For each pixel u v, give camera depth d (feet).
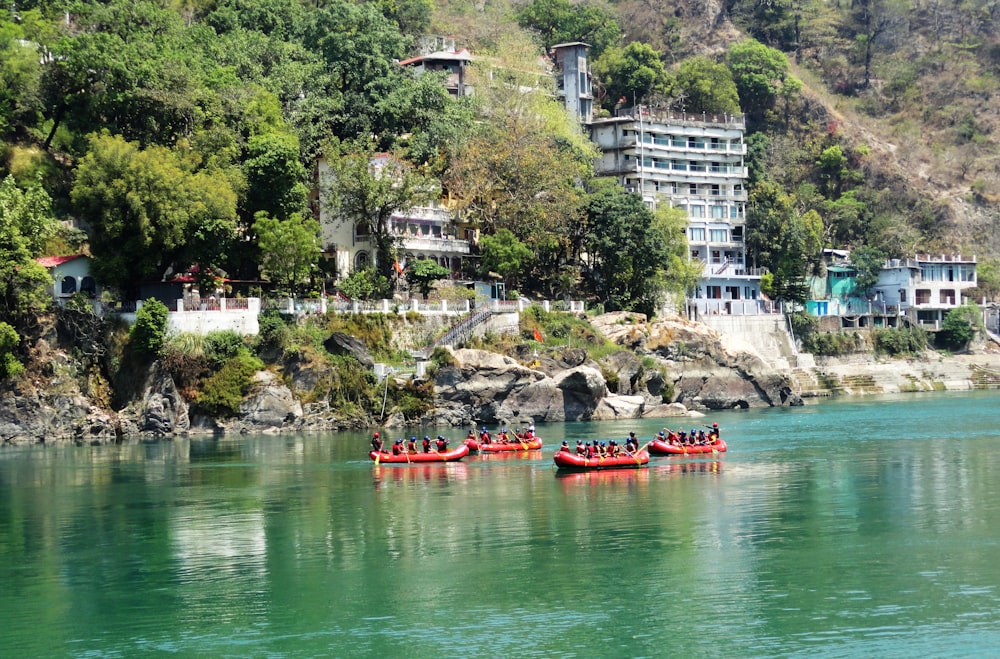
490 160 455.63
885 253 638.53
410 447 296.30
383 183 412.57
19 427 350.84
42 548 198.08
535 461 292.20
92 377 364.79
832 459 287.28
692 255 581.53
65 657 144.77
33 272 350.02
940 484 245.65
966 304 622.54
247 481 263.49
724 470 269.85
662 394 432.25
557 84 605.31
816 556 181.16
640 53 655.35
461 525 208.74
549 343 413.80
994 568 172.55
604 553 185.47
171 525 214.28
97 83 403.13
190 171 384.06
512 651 143.13
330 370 371.56
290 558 187.11
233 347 367.86
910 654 139.54
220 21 521.65
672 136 599.57
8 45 410.11
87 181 369.09
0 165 392.47
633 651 142.31
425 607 159.53
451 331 397.39
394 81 497.87
